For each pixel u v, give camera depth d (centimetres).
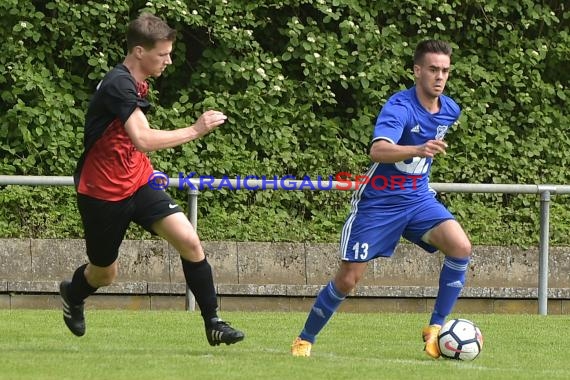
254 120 4516
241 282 4009
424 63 2462
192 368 2100
